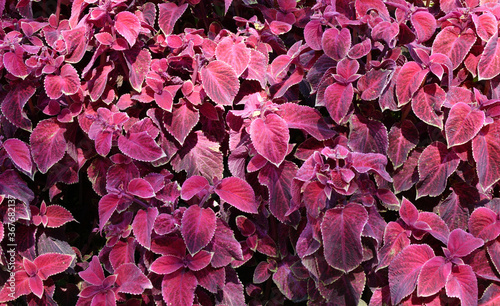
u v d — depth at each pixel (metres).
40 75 1.03
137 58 1.04
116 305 1.06
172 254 1.03
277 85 1.08
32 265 1.05
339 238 0.98
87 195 1.19
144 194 1.01
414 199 1.07
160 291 1.04
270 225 1.10
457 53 1.01
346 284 1.02
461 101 1.01
